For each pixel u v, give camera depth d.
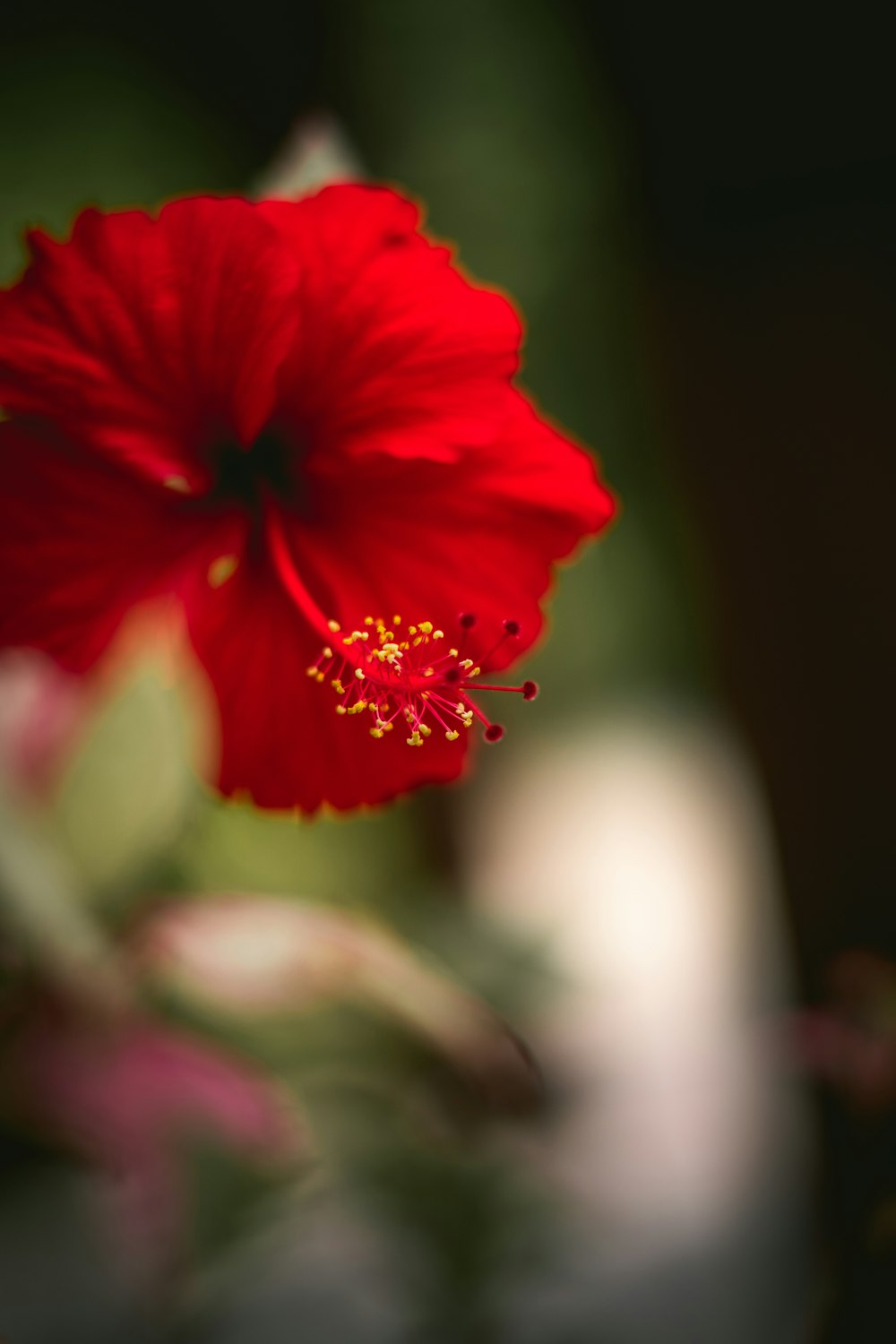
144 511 0.47
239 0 1.09
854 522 0.76
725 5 0.79
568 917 0.62
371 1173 0.56
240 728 0.48
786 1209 0.67
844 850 0.75
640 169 0.86
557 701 1.30
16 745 0.55
